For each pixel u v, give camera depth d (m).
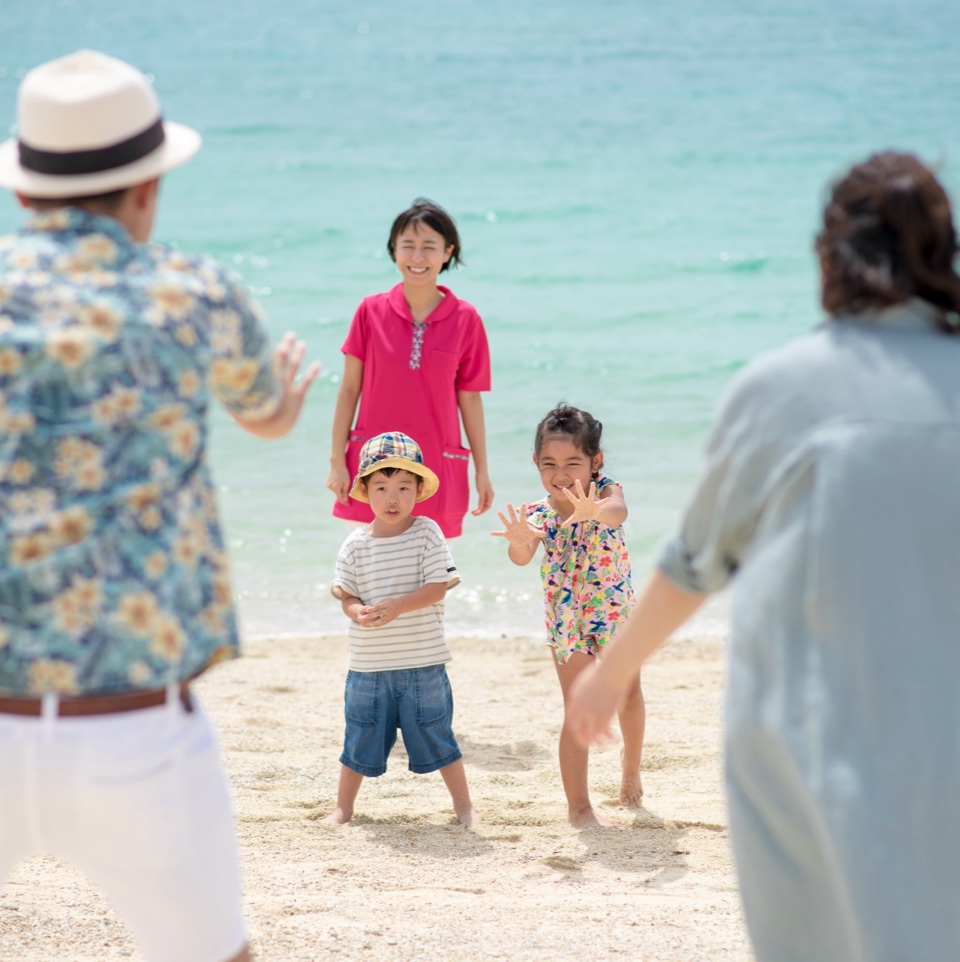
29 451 2.29
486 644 8.77
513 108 40.09
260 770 6.20
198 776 2.44
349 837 5.20
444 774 5.54
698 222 24.61
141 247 2.50
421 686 5.48
